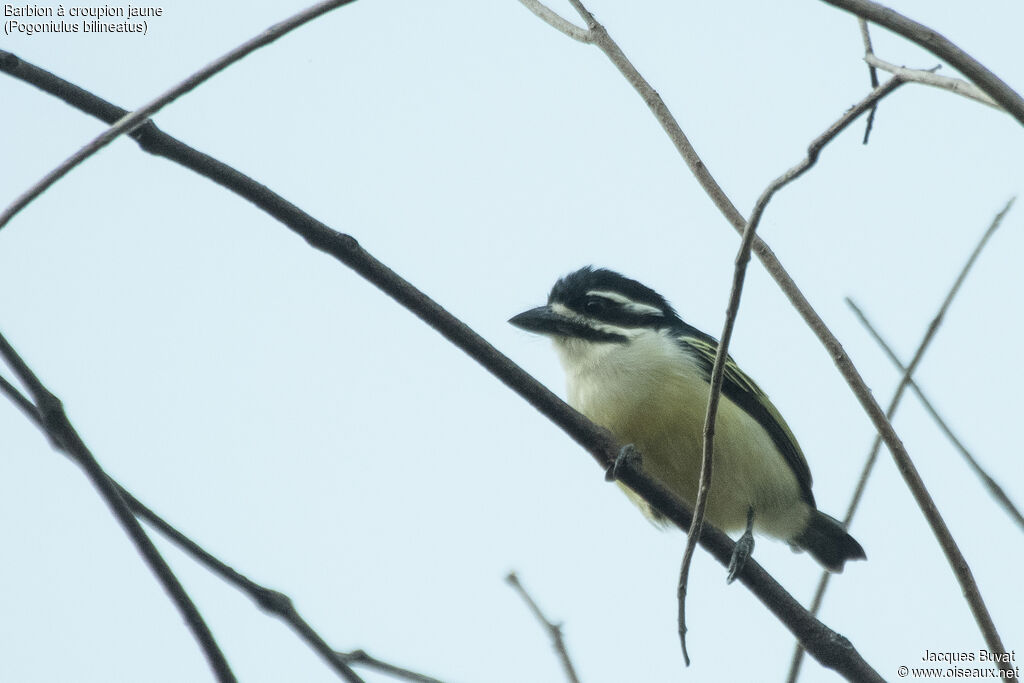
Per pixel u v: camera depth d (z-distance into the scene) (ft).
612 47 28.45
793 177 21.94
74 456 21.62
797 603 30.19
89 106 24.71
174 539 23.38
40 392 21.75
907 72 20.48
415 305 28.19
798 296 25.72
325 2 21.27
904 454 24.73
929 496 24.62
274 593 23.07
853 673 28.89
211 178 26.16
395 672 25.29
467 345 29.04
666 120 27.43
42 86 24.36
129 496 23.67
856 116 21.01
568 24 29.30
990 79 19.08
